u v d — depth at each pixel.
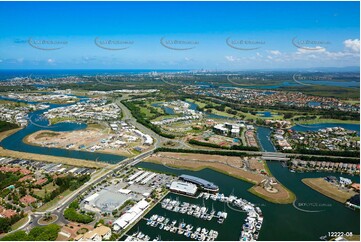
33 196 172.00
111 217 150.50
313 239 134.62
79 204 163.62
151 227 142.75
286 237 136.00
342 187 185.62
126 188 184.00
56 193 172.88
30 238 127.38
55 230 133.12
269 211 159.00
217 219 150.25
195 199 172.00
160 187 186.38
